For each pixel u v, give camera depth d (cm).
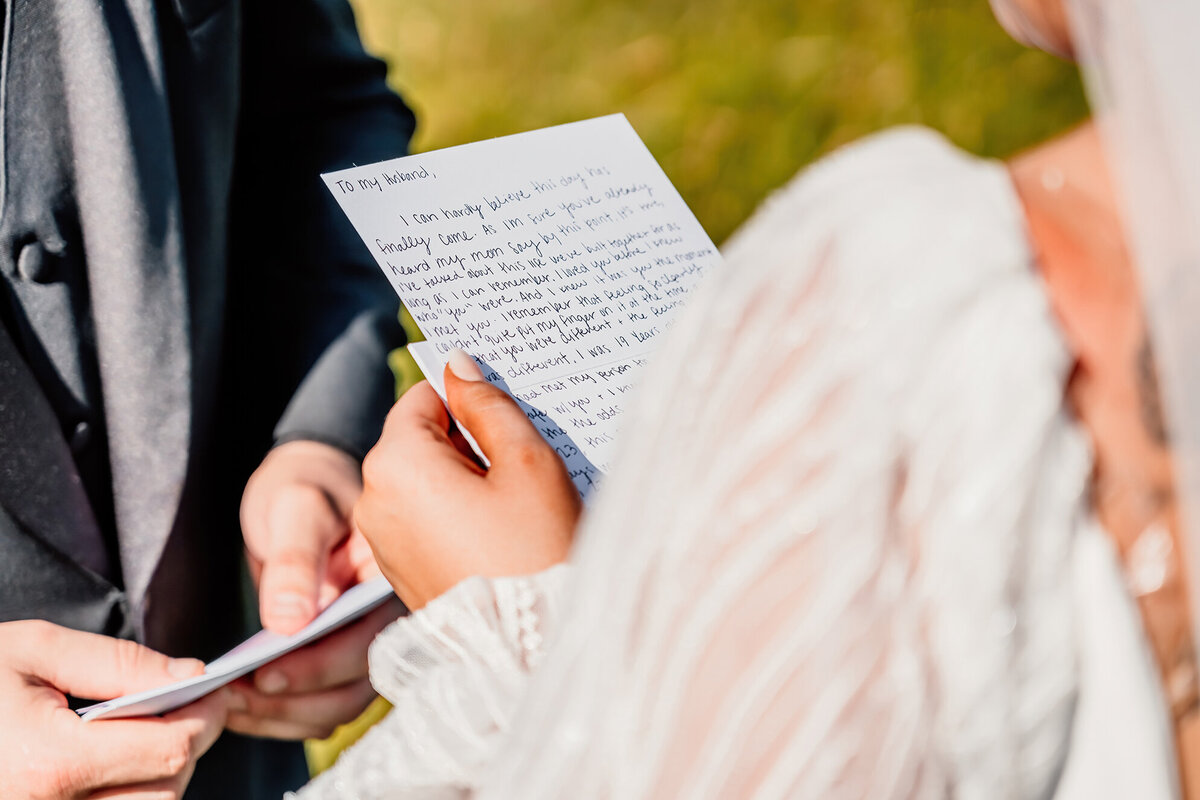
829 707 48
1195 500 51
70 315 103
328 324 129
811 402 50
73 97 98
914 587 49
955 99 315
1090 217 52
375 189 101
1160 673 54
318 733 114
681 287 106
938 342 49
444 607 76
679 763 51
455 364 93
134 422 108
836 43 321
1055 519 49
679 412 54
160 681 100
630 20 326
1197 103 51
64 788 95
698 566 51
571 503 84
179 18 105
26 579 105
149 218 102
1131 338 51
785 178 306
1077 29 55
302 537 113
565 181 108
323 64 132
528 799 56
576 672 55
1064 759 52
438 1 326
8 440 100
